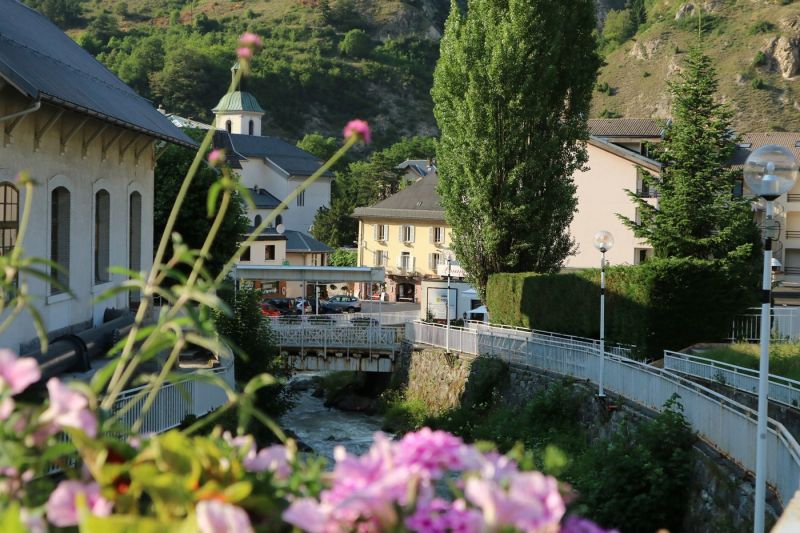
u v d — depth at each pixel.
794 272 65.62
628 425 25.19
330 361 44.66
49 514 3.43
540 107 41.56
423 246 85.94
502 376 37.47
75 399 3.73
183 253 4.54
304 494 3.69
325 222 110.88
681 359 29.44
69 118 21.86
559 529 3.21
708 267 33.78
